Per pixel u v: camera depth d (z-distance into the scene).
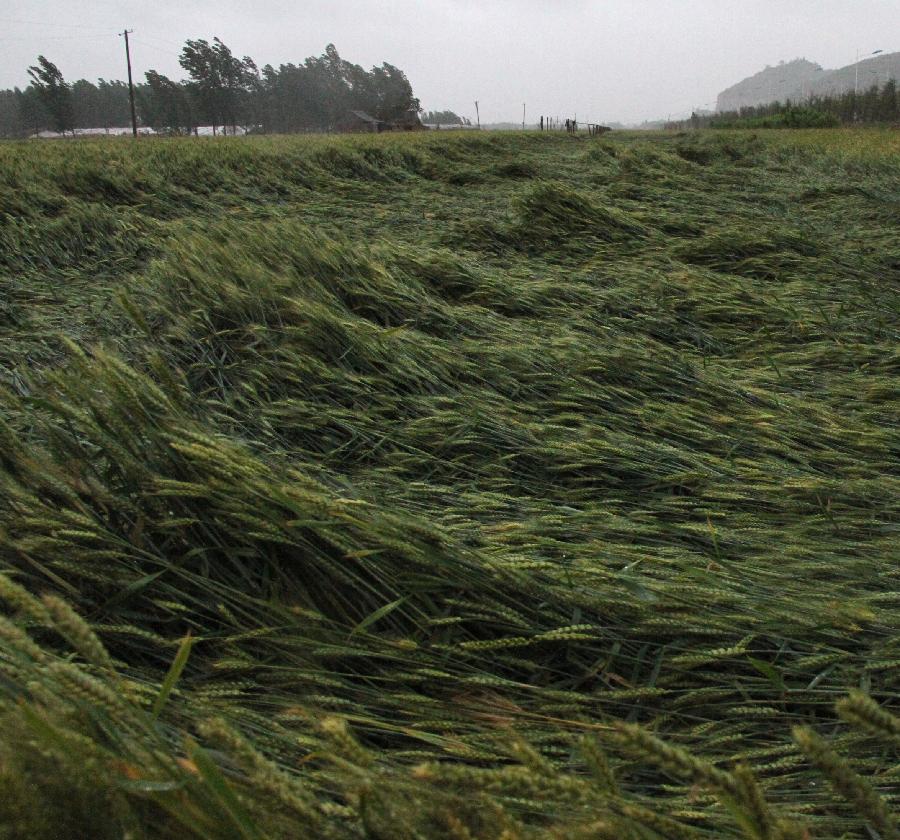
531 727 1.48
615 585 1.84
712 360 4.07
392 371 3.27
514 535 2.10
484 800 0.93
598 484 2.66
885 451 2.93
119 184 8.69
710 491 2.54
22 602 0.87
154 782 0.88
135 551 1.69
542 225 6.97
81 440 2.11
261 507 1.72
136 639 1.60
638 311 4.74
